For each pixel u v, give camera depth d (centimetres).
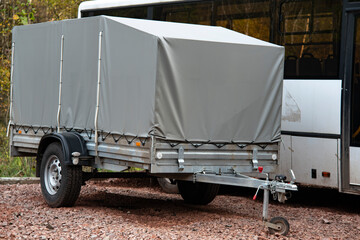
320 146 1030
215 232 760
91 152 895
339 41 1015
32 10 1620
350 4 1004
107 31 867
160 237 713
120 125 833
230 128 835
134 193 1154
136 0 1347
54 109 971
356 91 991
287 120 1077
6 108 1689
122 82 832
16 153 1082
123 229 756
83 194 1089
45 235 716
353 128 990
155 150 777
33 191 1101
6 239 689
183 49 792
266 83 861
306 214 965
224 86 827
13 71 1077
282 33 1098
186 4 1248
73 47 934
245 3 1157
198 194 982
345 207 1066
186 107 799
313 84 1042
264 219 761
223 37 860
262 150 865
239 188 1262
